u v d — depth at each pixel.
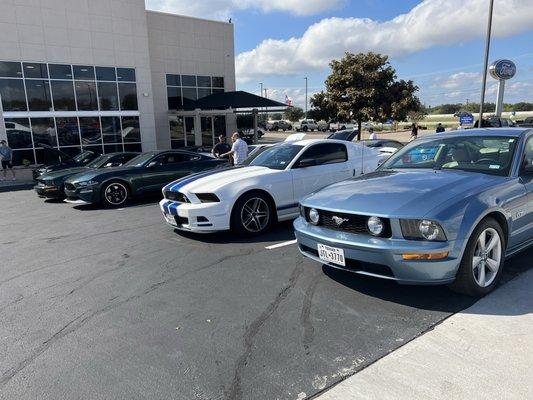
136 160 11.09
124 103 22.61
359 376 2.73
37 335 3.54
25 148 19.75
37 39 19.61
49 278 5.02
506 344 3.00
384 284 4.19
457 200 3.53
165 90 25.20
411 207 3.49
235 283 4.47
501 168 4.18
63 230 7.88
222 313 3.77
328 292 4.08
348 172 7.32
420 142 5.18
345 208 3.77
